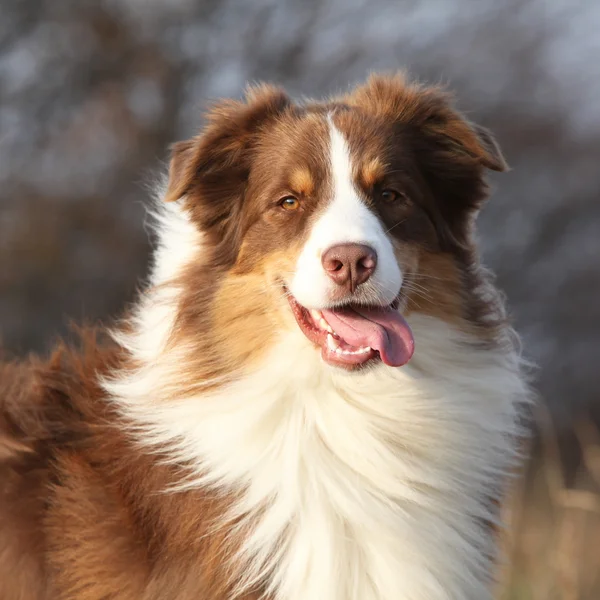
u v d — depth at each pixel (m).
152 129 37.19
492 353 9.17
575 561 12.79
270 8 39.06
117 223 35.69
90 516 8.43
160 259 9.78
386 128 9.27
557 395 38.22
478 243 10.12
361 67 38.59
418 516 8.53
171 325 9.02
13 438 8.88
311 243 8.28
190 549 8.16
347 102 9.95
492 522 9.07
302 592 8.16
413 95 9.70
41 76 37.66
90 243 35.69
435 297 8.98
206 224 9.35
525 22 41.47
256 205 9.02
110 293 34.91
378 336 8.19
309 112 9.49
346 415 8.57
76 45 37.69
